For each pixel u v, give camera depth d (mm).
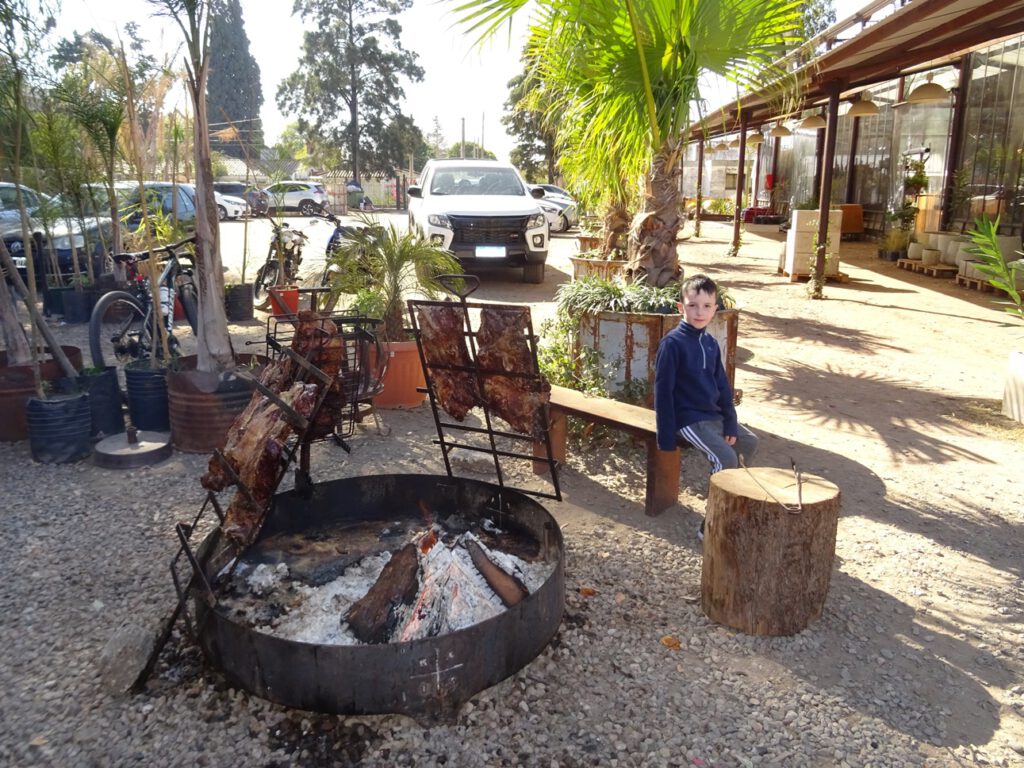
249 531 2998
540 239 12164
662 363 3721
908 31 8844
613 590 3473
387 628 2811
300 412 2959
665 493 4316
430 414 6098
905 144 18094
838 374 7363
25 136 7652
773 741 2541
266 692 2582
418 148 53125
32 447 4953
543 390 3447
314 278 9797
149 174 8352
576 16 4809
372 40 48188
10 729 2555
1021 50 12820
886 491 4648
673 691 2783
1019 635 3193
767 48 5234
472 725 2592
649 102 5031
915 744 2547
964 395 6684
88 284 9961
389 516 3939
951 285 12734
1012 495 4594
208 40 4707
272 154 19266
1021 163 12812
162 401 5461
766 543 3031
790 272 13508
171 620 2834
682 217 5867
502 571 3051
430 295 6324
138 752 2455
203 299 5047
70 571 3605
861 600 3438
